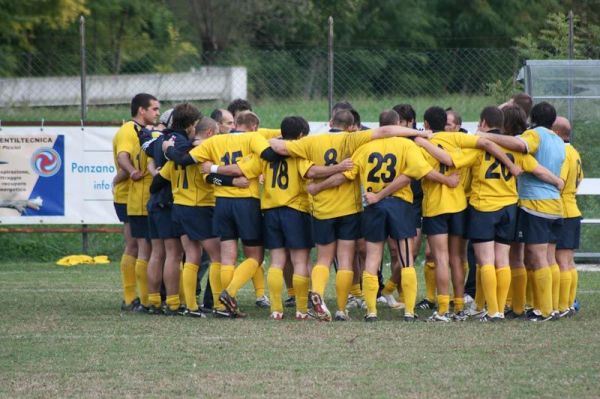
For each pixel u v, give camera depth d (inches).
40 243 2151.8
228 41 4426.7
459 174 1282.0
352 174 1269.7
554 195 1295.5
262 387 927.7
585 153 1953.7
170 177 1339.8
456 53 2910.9
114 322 1295.5
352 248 1312.7
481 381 944.9
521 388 917.8
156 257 1382.9
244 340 1153.4
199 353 1080.2
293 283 1328.7
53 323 1288.1
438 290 1304.1
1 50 3708.2
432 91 3036.4
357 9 4446.4
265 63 3314.5
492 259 1293.1
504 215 1279.5
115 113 2901.1
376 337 1165.7
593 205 2015.3
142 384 942.4
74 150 2039.9
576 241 1359.5
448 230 1304.1
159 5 4362.7
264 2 4389.8
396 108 1417.3
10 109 2952.8
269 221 1316.4
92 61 3895.2
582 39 2488.9
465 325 1254.9
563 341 1138.0
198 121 1350.9
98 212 2050.9
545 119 1321.4
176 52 4269.2
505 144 1268.5
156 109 1424.7
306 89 3144.7
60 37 3971.5
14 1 3762.3
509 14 4480.8
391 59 3093.0
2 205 2042.3
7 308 1432.1
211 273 1360.7
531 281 1365.7
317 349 1098.1
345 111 1326.3
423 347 1104.8
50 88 3203.7
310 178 1286.9
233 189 1312.7
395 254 1443.2
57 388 927.7
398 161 1252.5
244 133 1320.1
